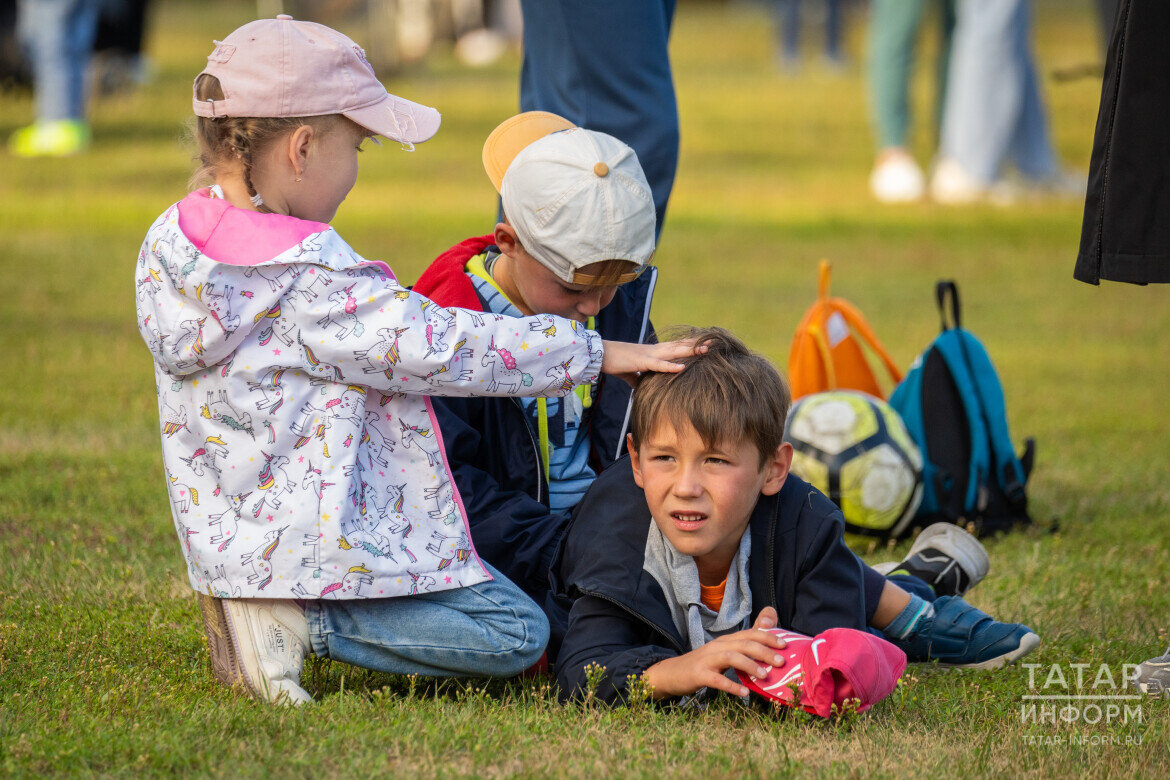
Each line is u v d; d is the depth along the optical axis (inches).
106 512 325.7
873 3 994.7
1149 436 433.1
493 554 231.1
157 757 181.3
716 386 201.6
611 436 249.0
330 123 210.1
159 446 390.0
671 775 179.5
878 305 654.5
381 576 201.2
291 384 200.7
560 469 248.8
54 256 681.6
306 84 205.9
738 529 209.6
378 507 205.0
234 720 194.7
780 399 207.8
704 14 3088.1
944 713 208.1
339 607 208.2
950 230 860.0
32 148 984.9
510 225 225.8
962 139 973.2
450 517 210.2
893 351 547.8
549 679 225.8
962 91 965.2
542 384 209.8
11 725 193.5
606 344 213.5
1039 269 762.8
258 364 198.7
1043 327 619.2
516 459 241.8
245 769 179.0
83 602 256.1
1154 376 523.5
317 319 199.2
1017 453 411.5
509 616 210.7
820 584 212.7
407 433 209.0
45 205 807.1
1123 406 474.9
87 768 179.9
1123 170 227.3
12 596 259.9
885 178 984.9
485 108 1334.9
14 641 232.5
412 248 726.5
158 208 810.2
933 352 349.7
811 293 675.4
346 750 186.4
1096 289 716.0
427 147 1119.0
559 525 237.0
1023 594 279.4
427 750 185.3
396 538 204.7
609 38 284.7
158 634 239.8
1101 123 233.5
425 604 208.4
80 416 419.2
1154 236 226.2
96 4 1058.1
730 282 697.6
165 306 197.2
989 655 234.8
